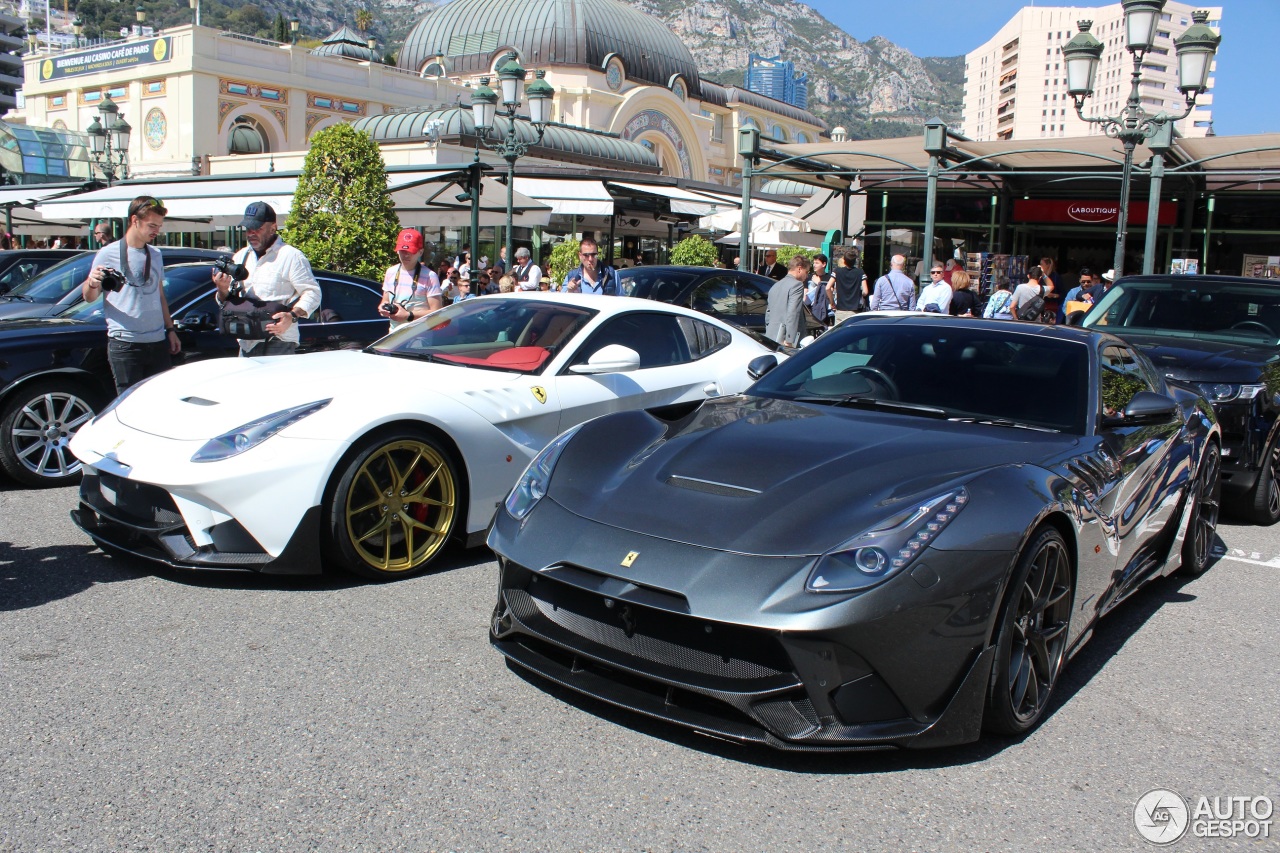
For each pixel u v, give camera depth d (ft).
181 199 56.08
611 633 9.17
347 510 13.02
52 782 8.15
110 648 11.00
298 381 14.23
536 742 9.14
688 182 69.62
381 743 9.02
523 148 47.34
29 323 20.17
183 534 12.80
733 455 10.36
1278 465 19.52
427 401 13.96
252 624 11.84
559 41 160.66
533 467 10.96
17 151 124.47
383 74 153.07
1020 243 66.95
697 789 8.43
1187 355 19.95
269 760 8.63
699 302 33.40
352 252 47.14
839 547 8.57
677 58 179.32
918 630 8.40
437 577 13.89
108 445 13.39
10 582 13.11
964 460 10.06
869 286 69.31
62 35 450.71
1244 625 13.42
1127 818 8.27
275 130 141.79
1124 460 11.73
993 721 9.27
